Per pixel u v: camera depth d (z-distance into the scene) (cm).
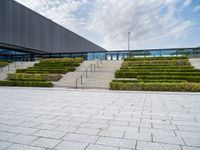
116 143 357
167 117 549
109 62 2280
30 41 3084
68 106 721
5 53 2902
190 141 366
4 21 2577
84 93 1110
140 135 400
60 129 442
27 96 995
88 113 604
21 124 485
